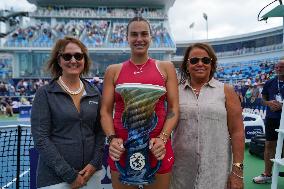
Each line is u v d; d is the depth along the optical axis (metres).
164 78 2.65
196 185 2.84
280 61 5.27
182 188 2.89
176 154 2.91
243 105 15.18
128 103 2.54
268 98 5.56
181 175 2.89
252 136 9.15
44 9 43.25
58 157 2.58
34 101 2.68
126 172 2.53
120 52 39.19
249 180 6.11
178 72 3.05
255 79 36.50
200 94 2.88
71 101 2.71
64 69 2.73
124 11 44.34
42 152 2.59
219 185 2.83
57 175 2.63
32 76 37.50
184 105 2.87
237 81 40.19
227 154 2.92
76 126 2.69
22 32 39.44
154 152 2.43
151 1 44.59
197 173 2.83
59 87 2.72
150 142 2.46
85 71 2.95
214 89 2.90
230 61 52.53
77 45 2.77
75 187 2.63
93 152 2.77
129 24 2.66
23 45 37.69
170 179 2.81
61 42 2.79
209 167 2.82
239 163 2.83
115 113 2.65
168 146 2.67
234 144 2.88
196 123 2.83
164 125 2.57
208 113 2.81
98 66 39.31
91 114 2.75
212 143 2.83
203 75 2.87
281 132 3.75
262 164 7.42
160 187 2.64
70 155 2.65
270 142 5.59
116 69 2.69
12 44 37.72
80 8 43.97
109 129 2.60
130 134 2.52
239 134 2.89
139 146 2.49
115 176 2.67
